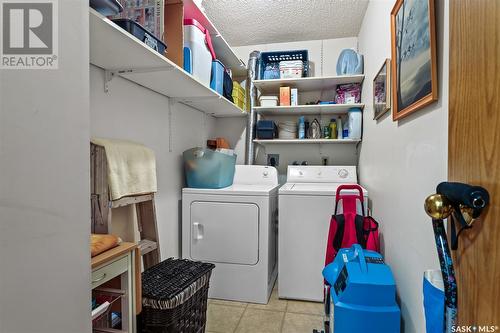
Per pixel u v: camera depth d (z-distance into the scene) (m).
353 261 1.40
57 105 0.63
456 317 0.68
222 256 2.19
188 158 2.32
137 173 1.57
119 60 1.39
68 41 0.66
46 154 0.60
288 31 2.83
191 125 2.59
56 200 0.62
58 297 0.62
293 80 2.68
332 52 2.99
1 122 0.52
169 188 2.19
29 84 0.57
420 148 1.14
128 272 1.14
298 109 2.80
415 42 1.14
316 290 2.12
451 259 0.70
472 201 0.56
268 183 2.65
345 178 2.65
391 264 1.56
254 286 2.13
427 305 0.78
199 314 1.57
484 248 0.57
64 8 0.65
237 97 2.76
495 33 0.54
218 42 2.27
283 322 1.84
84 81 0.70
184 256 2.26
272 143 3.10
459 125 0.69
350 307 1.22
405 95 1.26
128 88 1.71
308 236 2.12
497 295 0.52
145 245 1.69
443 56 0.94
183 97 2.18
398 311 1.19
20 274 0.54
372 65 2.14
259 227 2.13
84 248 0.69
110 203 1.36
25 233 0.55
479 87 0.60
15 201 0.54
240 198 2.16
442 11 0.95
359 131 2.60
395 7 1.40
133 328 1.15
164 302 1.29
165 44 1.45
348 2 2.32
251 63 2.95
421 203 1.12
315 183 2.67
